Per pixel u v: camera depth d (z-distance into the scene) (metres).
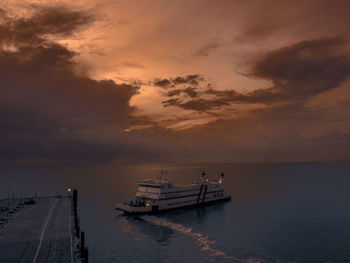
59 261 41.28
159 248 70.06
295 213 115.25
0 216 70.88
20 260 41.56
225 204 138.38
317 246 72.00
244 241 76.19
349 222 98.88
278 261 61.91
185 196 123.81
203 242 75.06
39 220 67.00
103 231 86.06
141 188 121.81
